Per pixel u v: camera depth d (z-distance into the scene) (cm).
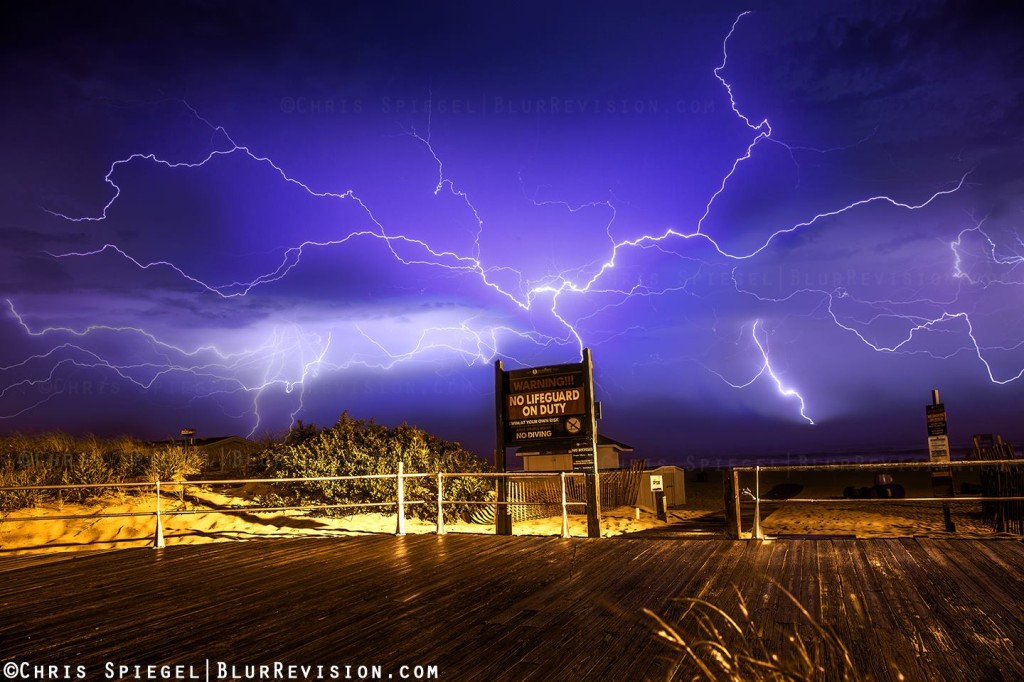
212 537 1185
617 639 496
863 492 2370
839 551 807
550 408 1162
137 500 1391
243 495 1530
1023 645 458
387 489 1448
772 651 455
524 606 600
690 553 831
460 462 1644
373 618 574
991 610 539
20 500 1263
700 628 516
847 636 484
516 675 430
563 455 1719
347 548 956
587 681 415
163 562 884
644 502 2097
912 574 671
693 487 3384
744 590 631
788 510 1986
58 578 784
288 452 1577
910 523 1549
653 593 632
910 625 505
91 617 597
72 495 1349
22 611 624
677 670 427
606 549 885
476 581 710
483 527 1437
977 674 408
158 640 523
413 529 1334
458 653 476
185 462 1672
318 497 1489
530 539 997
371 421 1667
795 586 638
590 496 1021
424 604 617
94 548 1099
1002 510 1263
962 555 758
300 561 862
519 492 1526
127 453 1706
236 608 620
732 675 307
